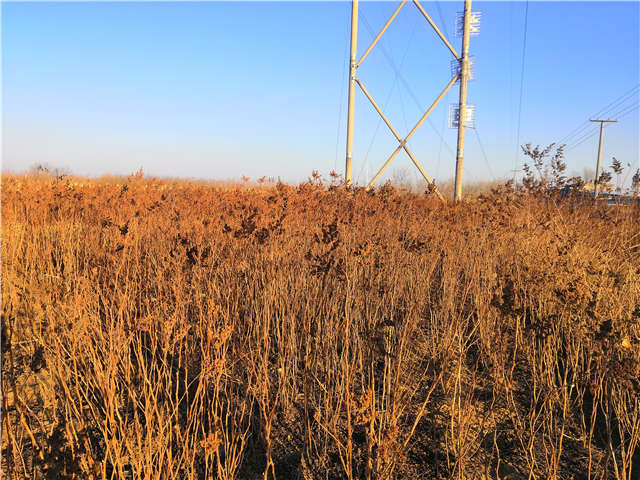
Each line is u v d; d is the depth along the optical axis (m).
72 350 3.08
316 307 4.32
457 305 5.11
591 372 3.79
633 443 2.72
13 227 6.07
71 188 8.49
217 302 4.04
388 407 2.96
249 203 6.91
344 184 9.61
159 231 6.09
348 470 2.64
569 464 2.98
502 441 3.21
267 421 2.82
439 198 10.55
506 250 6.32
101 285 4.31
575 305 3.61
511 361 4.32
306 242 5.39
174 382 3.67
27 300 3.63
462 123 15.30
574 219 7.42
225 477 2.53
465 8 15.28
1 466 2.51
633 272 4.34
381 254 4.46
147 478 2.41
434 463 2.95
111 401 2.53
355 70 16.11
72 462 2.41
